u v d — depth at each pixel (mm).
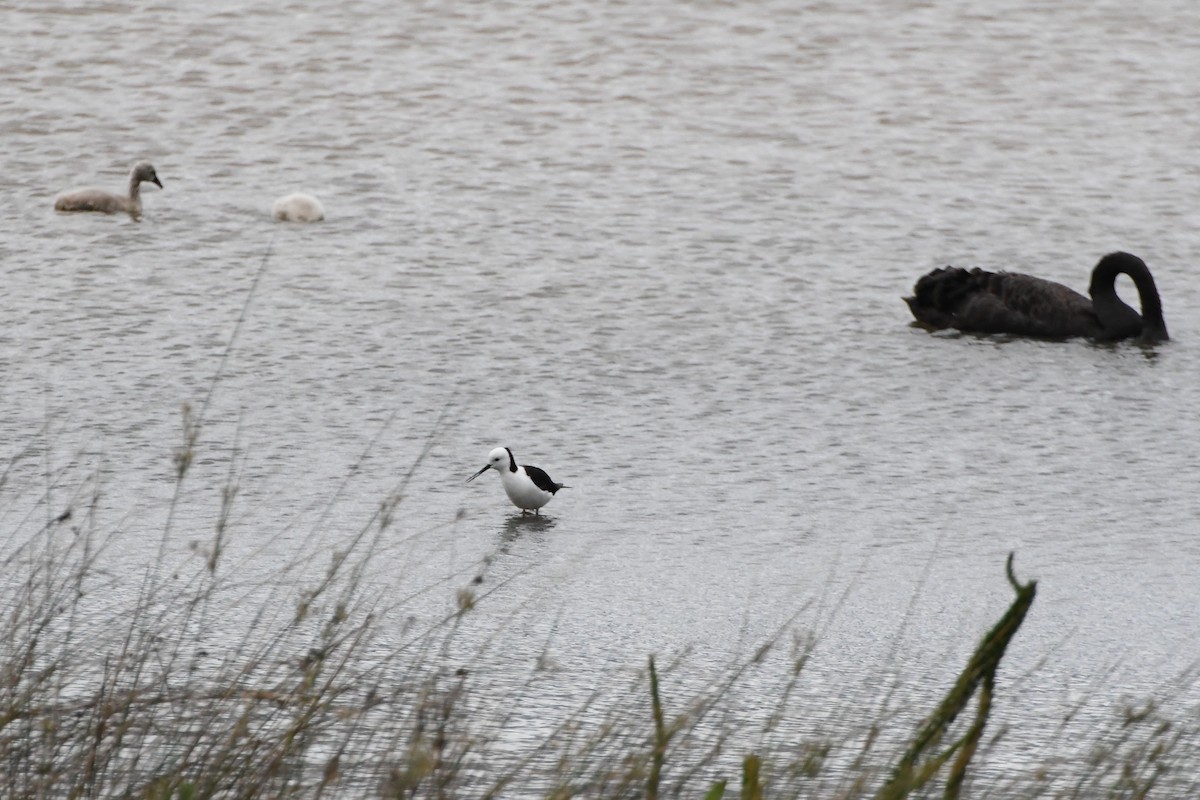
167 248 34750
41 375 26078
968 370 28141
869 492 21719
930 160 43625
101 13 54438
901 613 17125
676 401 25828
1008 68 52625
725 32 55500
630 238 36312
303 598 12242
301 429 23812
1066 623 16891
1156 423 25297
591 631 16141
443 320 30016
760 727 12891
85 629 13781
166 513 19812
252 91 48188
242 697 10555
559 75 50812
